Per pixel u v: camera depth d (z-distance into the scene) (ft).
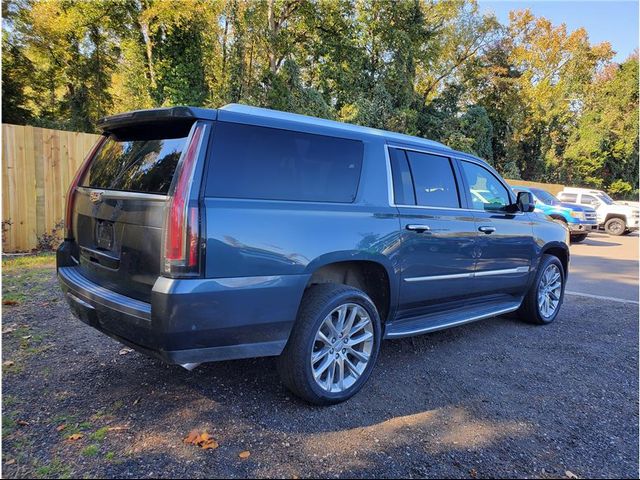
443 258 12.71
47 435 8.36
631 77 120.67
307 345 9.46
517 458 8.45
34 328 13.55
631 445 9.08
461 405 10.39
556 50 119.65
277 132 9.58
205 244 8.03
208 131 8.55
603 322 17.95
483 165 15.19
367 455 8.27
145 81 55.42
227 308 8.32
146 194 8.61
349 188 10.70
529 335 15.92
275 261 8.89
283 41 67.77
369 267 11.17
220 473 7.56
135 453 7.98
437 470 7.96
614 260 37.42
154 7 51.03
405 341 14.64
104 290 9.42
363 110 70.49
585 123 117.91
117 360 11.71
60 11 58.44
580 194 68.95
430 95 104.99
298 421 9.30
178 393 10.21
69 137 25.58
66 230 11.48
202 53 57.31
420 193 12.47
